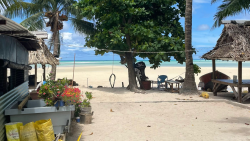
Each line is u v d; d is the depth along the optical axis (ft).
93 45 55.31
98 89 55.06
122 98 43.98
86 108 28.45
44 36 46.57
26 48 27.32
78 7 54.60
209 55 44.91
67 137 21.89
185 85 48.62
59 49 71.51
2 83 19.56
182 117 30.25
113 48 52.21
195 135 22.72
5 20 14.48
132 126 25.99
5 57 18.49
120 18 49.96
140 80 57.16
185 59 53.31
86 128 25.09
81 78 88.74
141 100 41.96
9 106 19.67
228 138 21.75
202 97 45.01
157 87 61.16
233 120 28.53
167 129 24.80
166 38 50.62
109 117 30.09
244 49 37.19
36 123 18.28
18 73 26.03
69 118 20.07
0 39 17.24
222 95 47.83
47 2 64.13
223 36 43.50
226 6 50.60
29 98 25.88
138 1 52.37
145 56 54.44
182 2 57.41
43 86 20.17
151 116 30.78
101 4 49.42
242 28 41.24
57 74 109.40
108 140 21.48
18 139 17.19
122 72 120.26
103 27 51.72
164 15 56.03
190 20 48.80
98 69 149.89
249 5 47.01
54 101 20.18
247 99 42.14
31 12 64.85
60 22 66.03
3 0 26.66
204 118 29.68
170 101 40.73
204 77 55.06
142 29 47.98
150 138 21.98
